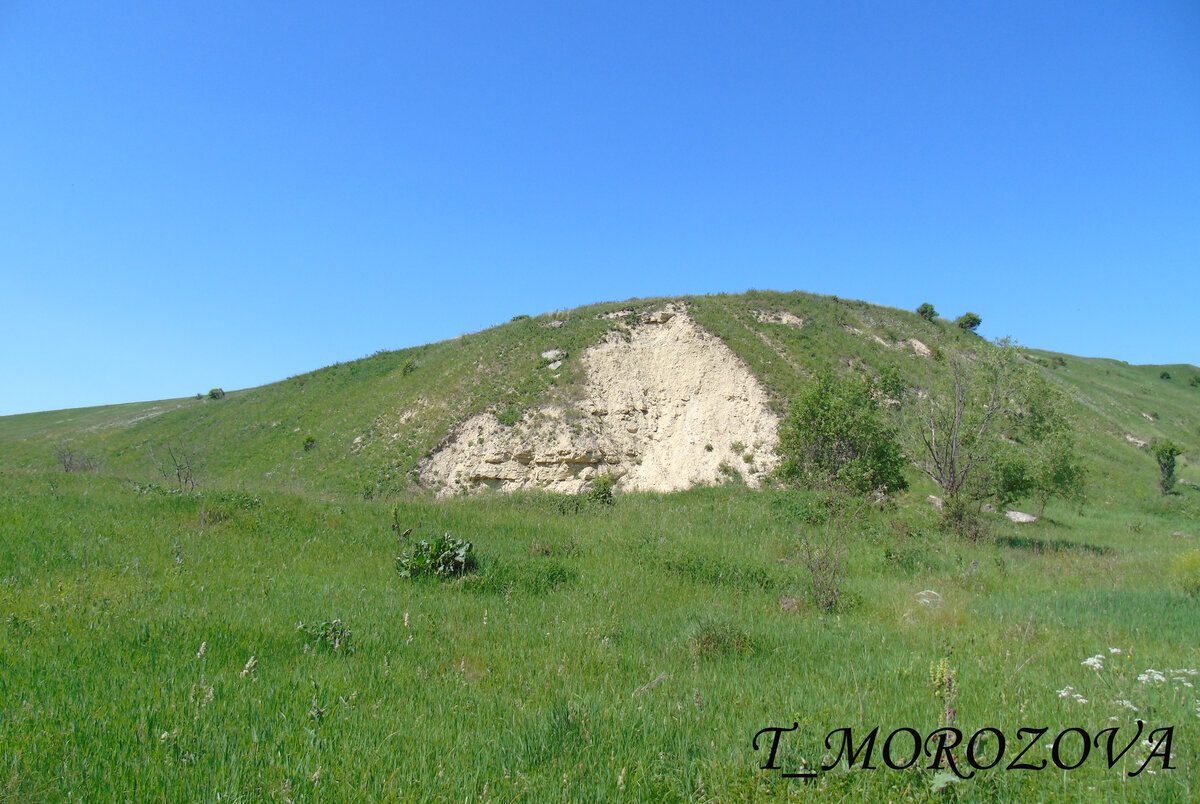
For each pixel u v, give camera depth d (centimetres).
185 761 392
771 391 3400
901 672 630
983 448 1934
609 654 682
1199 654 720
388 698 530
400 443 3366
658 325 3909
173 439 4384
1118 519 2862
